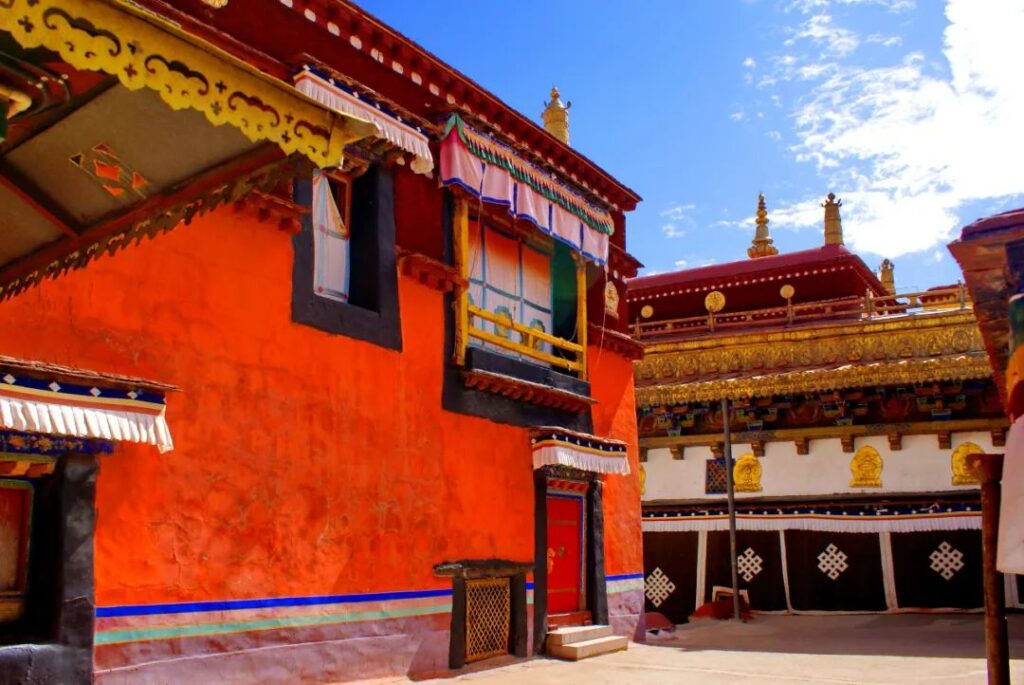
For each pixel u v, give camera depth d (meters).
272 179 4.02
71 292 7.09
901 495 18.23
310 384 9.00
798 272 24.61
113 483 7.18
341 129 3.84
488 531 11.12
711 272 25.66
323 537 8.88
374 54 10.41
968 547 17.64
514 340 12.66
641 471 20.94
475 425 11.21
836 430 19.02
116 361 7.33
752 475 19.70
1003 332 6.64
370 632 9.23
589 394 13.41
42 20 2.97
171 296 7.82
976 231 5.64
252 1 9.06
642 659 11.69
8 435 6.52
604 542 13.59
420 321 10.59
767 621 17.67
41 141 4.10
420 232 10.80
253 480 8.28
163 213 4.38
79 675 6.68
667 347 21.44
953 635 14.36
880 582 18.05
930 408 18.27
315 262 9.76
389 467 9.79
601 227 13.79
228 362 8.22
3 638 6.45
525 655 11.37
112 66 3.14
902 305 20.38
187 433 7.78
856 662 11.26
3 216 4.74
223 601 7.87
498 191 11.51
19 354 6.71
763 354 20.47
